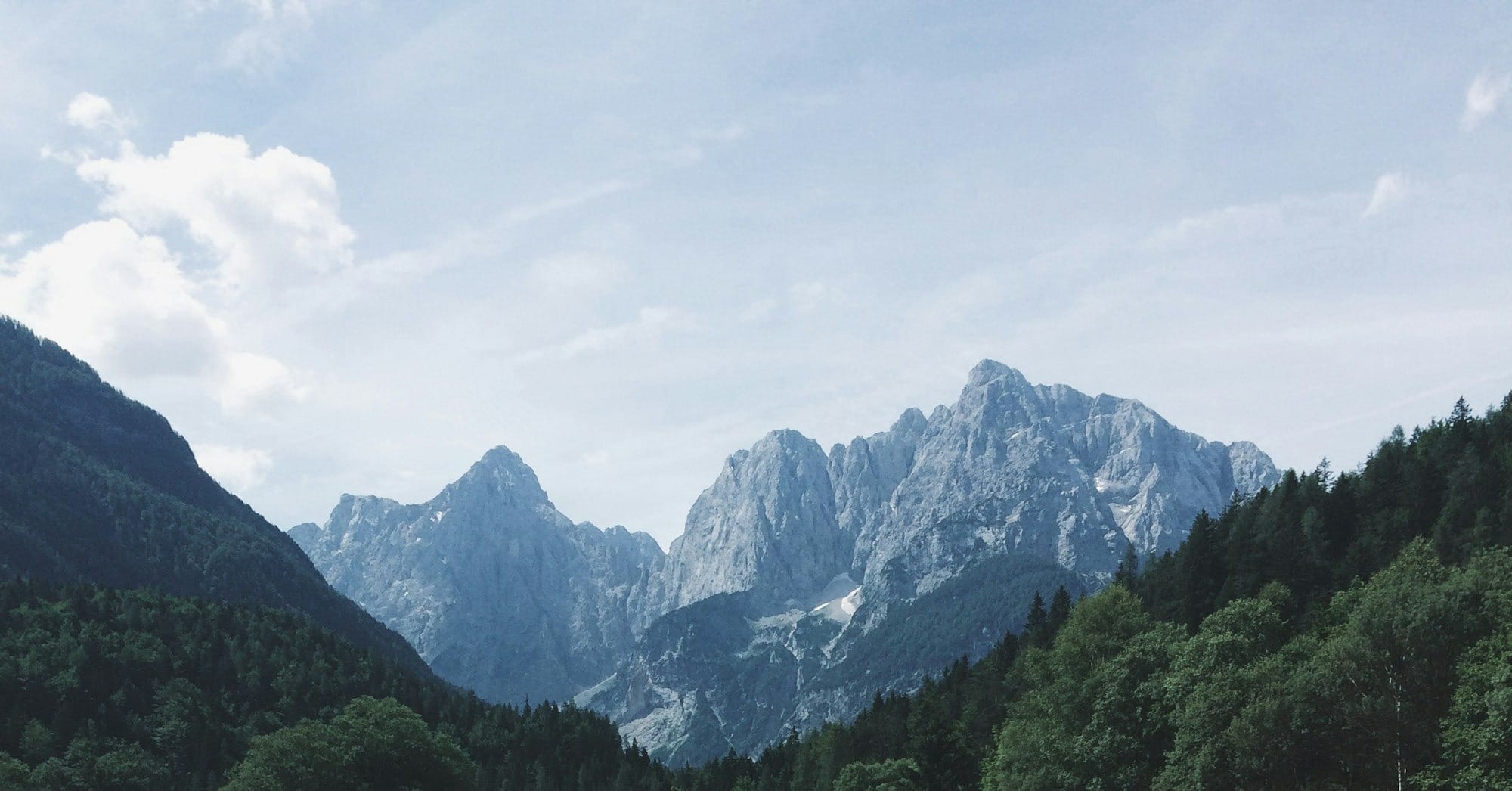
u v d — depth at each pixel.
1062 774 130.00
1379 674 106.25
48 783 193.75
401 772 167.38
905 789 171.75
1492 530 179.88
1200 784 107.62
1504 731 90.75
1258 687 111.25
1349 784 105.94
